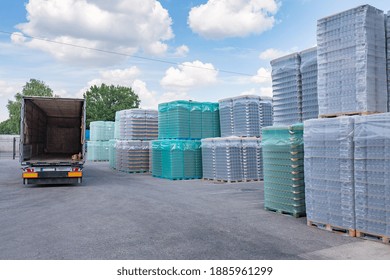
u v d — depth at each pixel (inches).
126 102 2185.0
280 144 301.9
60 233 238.7
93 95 2153.1
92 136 1202.0
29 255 192.1
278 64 346.3
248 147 558.9
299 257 187.9
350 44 245.3
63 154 708.0
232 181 542.9
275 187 307.9
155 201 366.9
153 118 768.3
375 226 214.7
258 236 229.6
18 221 276.5
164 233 237.5
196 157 613.3
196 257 187.8
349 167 229.5
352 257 187.9
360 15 240.2
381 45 247.4
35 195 414.6
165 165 613.0
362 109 236.2
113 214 300.8
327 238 225.0
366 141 219.9
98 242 216.7
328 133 244.2
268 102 579.5
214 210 317.4
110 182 554.3
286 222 270.1
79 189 466.9
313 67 307.9
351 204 227.9
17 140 2064.5
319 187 250.1
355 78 241.4
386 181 208.5
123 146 760.3
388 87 248.8
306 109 314.5
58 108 625.0
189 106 612.1
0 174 690.2
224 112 595.5
